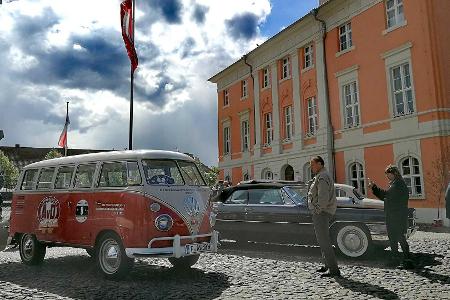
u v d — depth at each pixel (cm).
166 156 764
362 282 661
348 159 2073
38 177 900
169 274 761
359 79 2017
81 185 800
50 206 846
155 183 718
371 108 1945
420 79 1711
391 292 593
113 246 727
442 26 1700
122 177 739
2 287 664
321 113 2242
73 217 792
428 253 943
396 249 810
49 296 602
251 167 2941
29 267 858
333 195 717
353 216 911
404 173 1788
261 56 2841
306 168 2378
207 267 827
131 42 1661
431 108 1659
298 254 987
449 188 783
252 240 1057
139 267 837
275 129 2658
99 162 784
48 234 838
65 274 774
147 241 682
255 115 2888
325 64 2238
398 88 1836
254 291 616
